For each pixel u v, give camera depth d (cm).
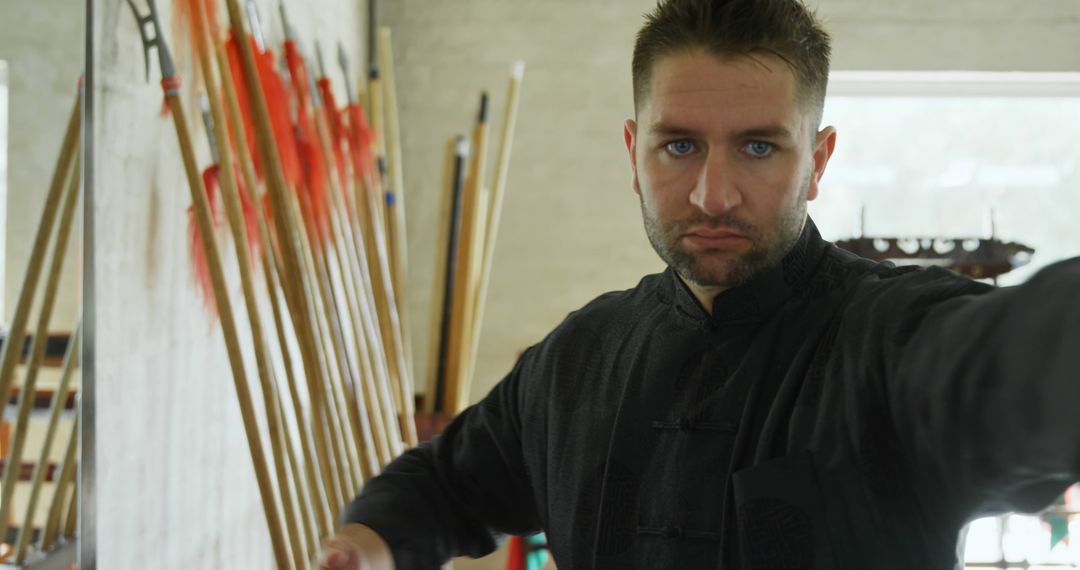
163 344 176
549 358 112
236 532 226
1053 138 416
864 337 85
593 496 101
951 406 70
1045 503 68
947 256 355
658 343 101
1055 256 416
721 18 86
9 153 125
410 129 400
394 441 262
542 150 401
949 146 419
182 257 184
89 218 142
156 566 176
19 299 128
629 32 398
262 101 202
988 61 399
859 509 83
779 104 86
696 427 95
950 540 80
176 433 185
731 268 90
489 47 400
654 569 94
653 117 90
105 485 152
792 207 89
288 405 249
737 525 89
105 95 150
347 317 267
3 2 124
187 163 167
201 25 186
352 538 105
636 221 402
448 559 116
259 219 193
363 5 382
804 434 86
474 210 354
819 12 400
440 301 357
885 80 413
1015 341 61
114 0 153
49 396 135
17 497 128
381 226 311
